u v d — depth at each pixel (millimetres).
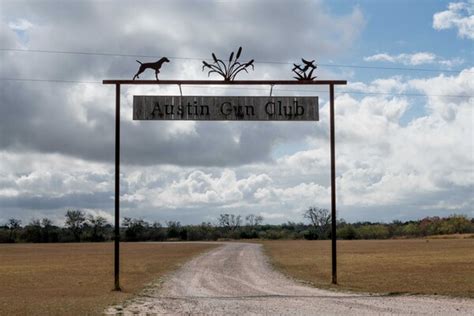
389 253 66375
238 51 26078
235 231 176375
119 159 26062
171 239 164500
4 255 80938
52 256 75062
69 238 163750
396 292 23875
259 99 26250
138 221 164000
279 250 81250
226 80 26125
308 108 26281
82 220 166500
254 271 41250
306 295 23406
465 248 76875
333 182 27188
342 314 17172
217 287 28484
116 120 25969
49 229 164750
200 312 18047
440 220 165250
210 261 55406
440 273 34875
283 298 22109
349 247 90750
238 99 26203
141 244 126625
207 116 26125
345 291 24953
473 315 16797
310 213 163500
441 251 68750
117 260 26531
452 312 17438
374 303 19969
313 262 50938
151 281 32938
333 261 28078
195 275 37844
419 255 59656
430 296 22188
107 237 168375
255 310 18375
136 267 47500
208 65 26141
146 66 25859
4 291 27391
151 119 26047
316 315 17016
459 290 24312
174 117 26047
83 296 24234
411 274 34469
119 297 23203
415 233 162000
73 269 46188
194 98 26141
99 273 41031
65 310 18719
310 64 26203
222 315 17281
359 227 164875
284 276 36000
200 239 165250
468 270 37250
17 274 40781
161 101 26094
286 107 26250
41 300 22406
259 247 95438
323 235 161375
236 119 26125
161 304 20406
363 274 35688
